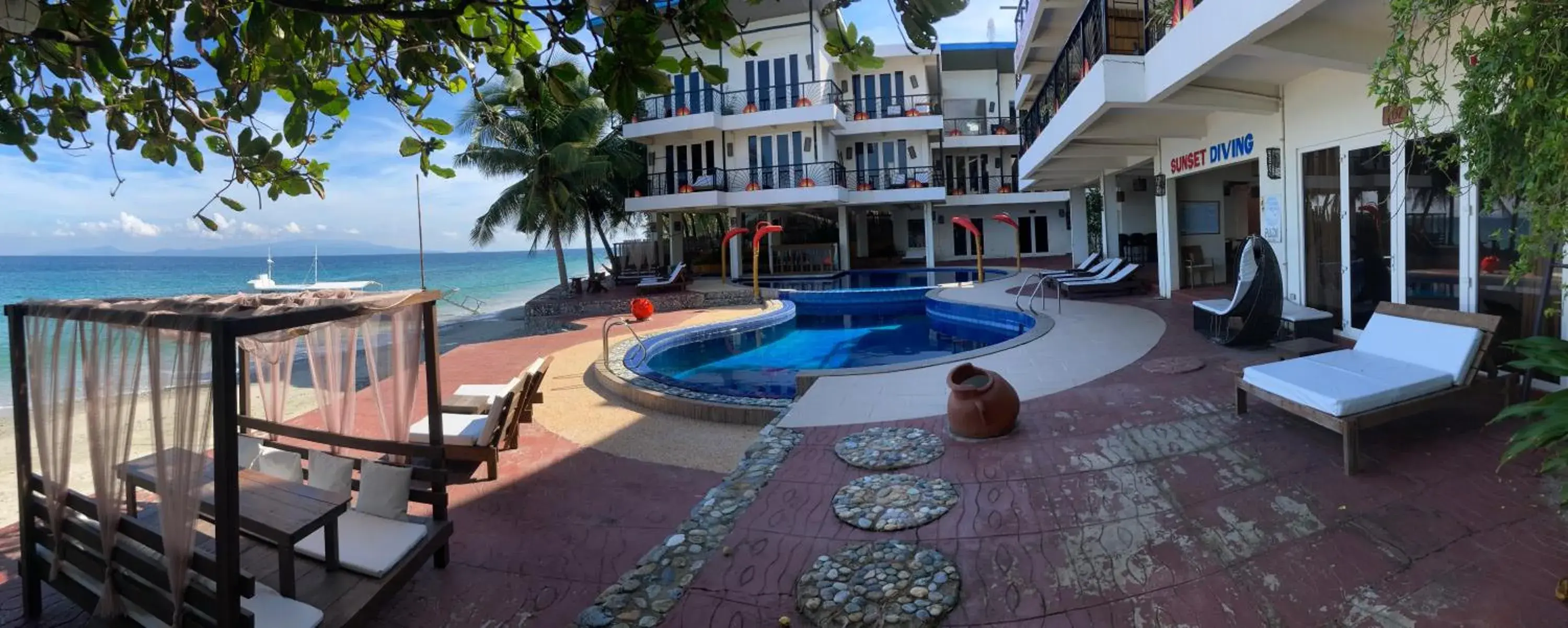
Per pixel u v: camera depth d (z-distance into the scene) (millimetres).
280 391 4938
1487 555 3180
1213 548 3451
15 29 1930
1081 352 8406
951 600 3158
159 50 2895
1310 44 6078
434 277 56219
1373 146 7145
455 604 3484
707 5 1887
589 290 23109
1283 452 4531
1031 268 26531
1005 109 32250
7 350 17062
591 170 22312
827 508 4277
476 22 2641
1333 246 7934
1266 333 7891
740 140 25188
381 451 4164
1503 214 5633
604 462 5738
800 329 15320
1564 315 5113
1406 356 4930
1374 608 2896
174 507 2873
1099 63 8453
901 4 2002
